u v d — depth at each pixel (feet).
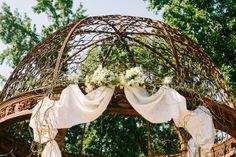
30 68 32.30
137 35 38.19
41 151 27.55
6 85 32.19
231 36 54.44
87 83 27.30
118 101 28.04
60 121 26.58
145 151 60.54
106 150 61.16
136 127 61.16
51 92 27.25
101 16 33.40
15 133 41.29
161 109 27.40
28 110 28.58
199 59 33.73
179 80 29.32
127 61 39.86
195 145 27.37
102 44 36.96
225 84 33.09
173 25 53.36
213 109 29.35
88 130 62.03
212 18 55.36
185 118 27.30
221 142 35.35
